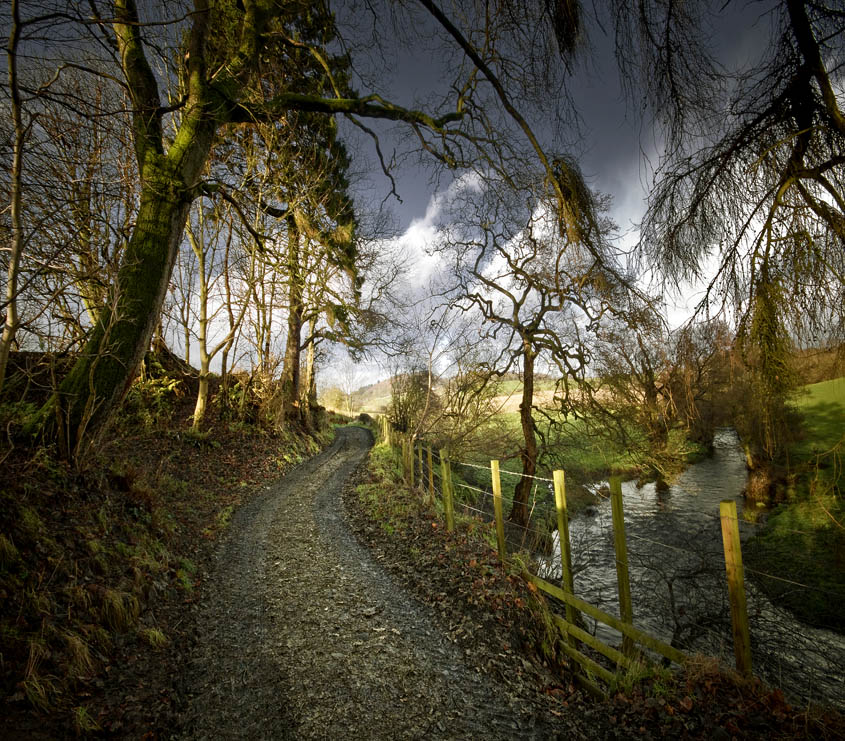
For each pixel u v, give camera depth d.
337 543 7.38
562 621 4.47
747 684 3.00
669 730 2.97
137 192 7.37
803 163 3.12
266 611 5.02
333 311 18.95
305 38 10.52
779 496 11.77
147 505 6.39
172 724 3.19
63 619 3.63
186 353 14.20
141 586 4.64
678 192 3.70
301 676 3.87
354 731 3.26
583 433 14.82
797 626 4.92
